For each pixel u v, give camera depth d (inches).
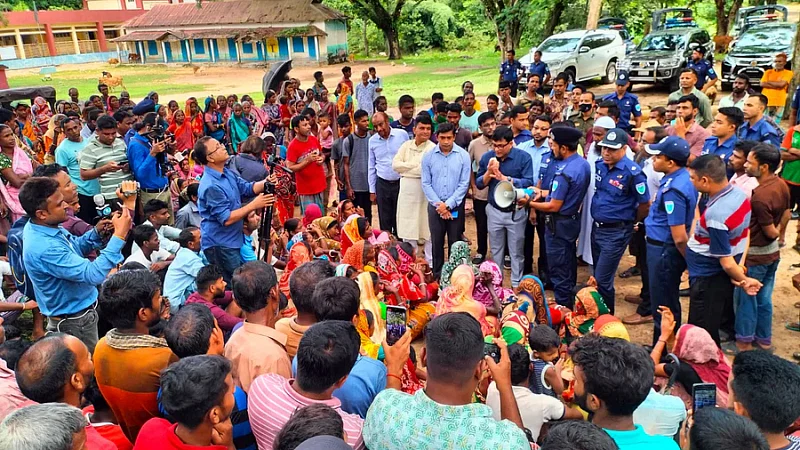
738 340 191.0
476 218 279.9
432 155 249.8
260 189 216.5
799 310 222.7
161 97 1039.0
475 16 1731.1
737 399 94.7
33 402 107.1
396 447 86.0
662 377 145.2
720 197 161.3
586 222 254.2
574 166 209.6
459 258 213.2
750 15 936.3
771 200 178.1
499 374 110.7
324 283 124.4
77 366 103.4
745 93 350.3
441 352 86.4
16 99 542.9
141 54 1807.3
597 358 91.0
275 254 271.7
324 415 84.6
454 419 84.2
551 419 124.7
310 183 309.3
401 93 885.2
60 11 2037.4
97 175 255.3
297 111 468.8
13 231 178.9
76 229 202.2
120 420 117.3
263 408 102.0
